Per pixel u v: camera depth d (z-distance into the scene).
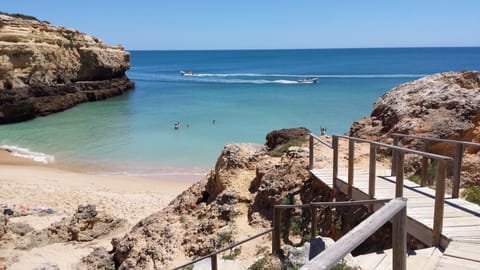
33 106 45.47
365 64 138.50
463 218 6.41
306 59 183.88
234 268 8.02
